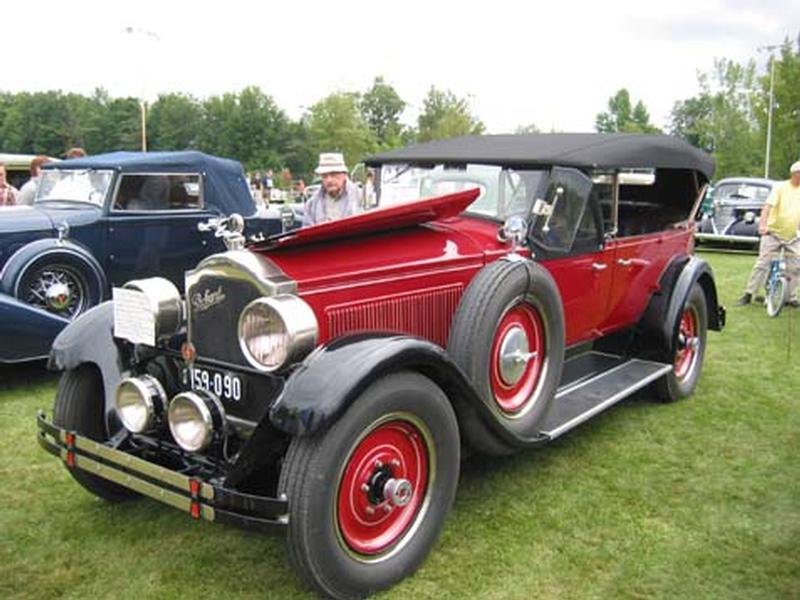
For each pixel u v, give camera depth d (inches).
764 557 125.1
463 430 127.5
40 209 242.8
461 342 127.6
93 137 3093.0
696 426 187.6
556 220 159.0
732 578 118.8
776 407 202.8
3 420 189.2
